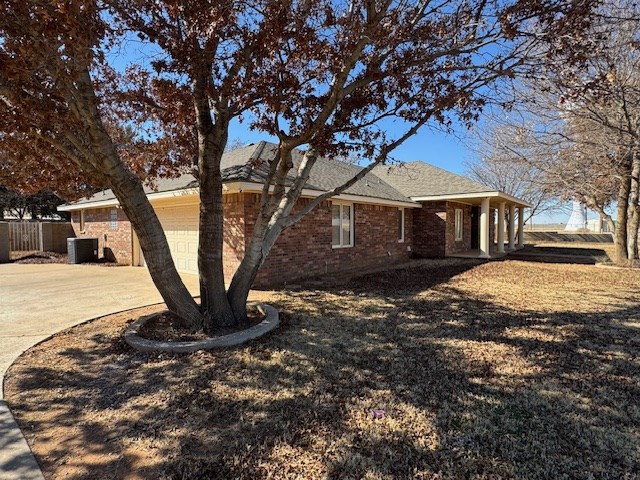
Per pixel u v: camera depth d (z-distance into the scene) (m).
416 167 19.14
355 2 4.52
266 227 5.46
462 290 8.30
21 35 3.27
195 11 3.73
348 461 2.43
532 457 2.46
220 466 2.40
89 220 15.63
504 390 3.42
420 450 2.54
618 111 9.10
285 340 4.78
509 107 6.32
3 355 4.32
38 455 2.53
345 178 13.40
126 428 2.85
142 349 4.39
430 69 5.14
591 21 4.67
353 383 3.57
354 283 9.12
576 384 3.54
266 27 4.00
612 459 2.44
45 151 4.82
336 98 4.63
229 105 5.09
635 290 8.34
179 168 7.30
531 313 6.23
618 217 13.10
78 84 3.81
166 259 4.84
